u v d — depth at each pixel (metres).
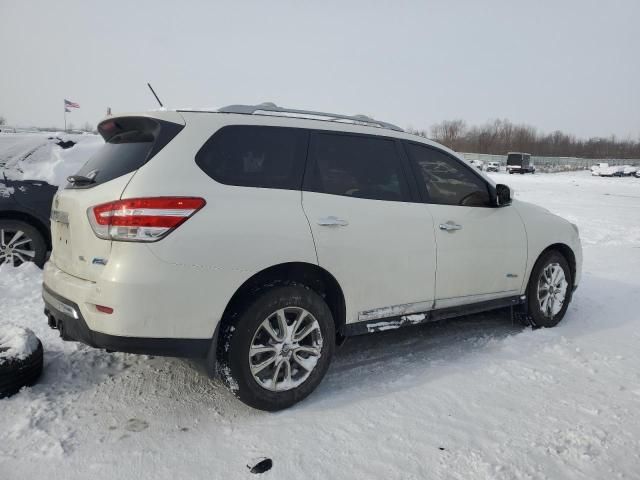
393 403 3.24
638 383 3.59
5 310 4.75
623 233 11.23
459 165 4.23
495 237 4.26
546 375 3.68
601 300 5.86
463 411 3.15
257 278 3.05
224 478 2.47
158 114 3.10
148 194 2.75
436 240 3.84
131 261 2.70
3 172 5.72
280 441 2.79
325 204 3.32
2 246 5.73
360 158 3.63
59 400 3.16
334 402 3.25
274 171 3.22
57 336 4.17
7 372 3.12
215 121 3.12
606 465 2.62
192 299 2.79
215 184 2.96
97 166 3.23
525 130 96.50
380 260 3.51
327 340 3.28
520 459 2.65
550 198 21.53
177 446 2.72
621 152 94.62
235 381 2.97
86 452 2.64
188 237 2.77
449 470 2.55
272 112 3.43
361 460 2.63
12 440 2.71
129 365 3.69
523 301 4.63
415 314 3.82
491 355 4.07
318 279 3.35
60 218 3.22
